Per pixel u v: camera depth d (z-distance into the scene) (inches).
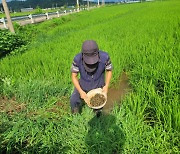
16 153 119.6
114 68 202.5
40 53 270.5
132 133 116.6
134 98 144.6
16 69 219.0
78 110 143.9
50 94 167.6
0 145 118.0
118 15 912.9
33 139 120.6
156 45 254.8
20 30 521.0
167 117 121.6
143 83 163.0
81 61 112.0
